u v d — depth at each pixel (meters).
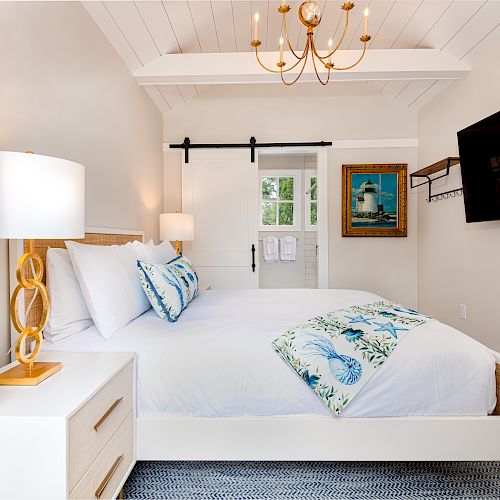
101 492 1.09
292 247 5.07
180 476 1.50
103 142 2.29
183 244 3.86
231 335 1.49
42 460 0.90
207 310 1.92
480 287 2.72
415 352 1.38
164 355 1.41
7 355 1.40
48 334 1.50
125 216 2.69
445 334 1.47
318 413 1.37
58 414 0.91
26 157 1.00
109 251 1.72
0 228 0.98
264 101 3.83
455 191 3.04
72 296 1.54
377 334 1.45
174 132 3.85
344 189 3.77
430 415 1.35
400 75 2.87
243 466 1.56
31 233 1.00
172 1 2.38
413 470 1.54
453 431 1.34
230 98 3.84
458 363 1.36
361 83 3.78
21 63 1.48
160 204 3.68
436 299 3.38
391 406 1.34
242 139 3.84
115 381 1.20
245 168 3.82
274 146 3.79
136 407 1.39
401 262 3.80
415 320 1.57
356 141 3.80
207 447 1.38
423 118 3.63
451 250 3.12
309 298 2.31
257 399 1.38
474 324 2.80
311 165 5.16
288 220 5.21
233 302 2.18
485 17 2.35
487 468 1.55
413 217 3.78
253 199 3.82
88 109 2.09
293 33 3.08
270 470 1.54
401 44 3.01
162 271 1.75
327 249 3.84
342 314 1.67
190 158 3.82
